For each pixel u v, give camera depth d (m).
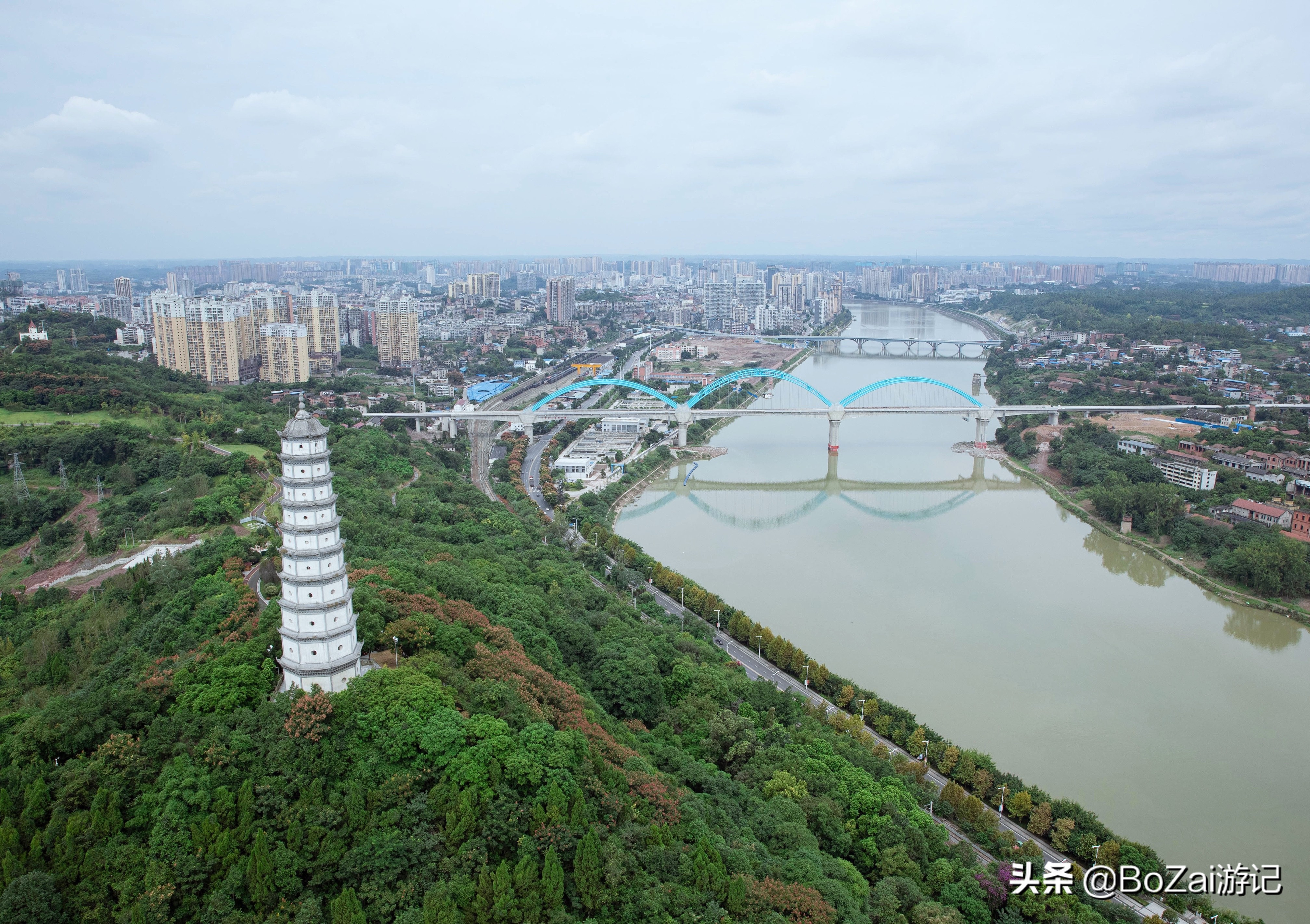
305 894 97.94
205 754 108.50
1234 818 150.00
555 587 199.88
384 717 114.62
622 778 117.44
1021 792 144.50
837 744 152.88
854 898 111.19
